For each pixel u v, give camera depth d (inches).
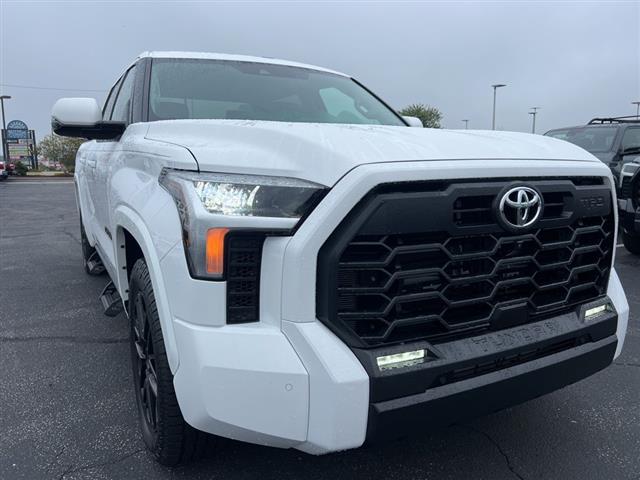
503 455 102.0
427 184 74.3
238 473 95.5
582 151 96.0
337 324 71.5
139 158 100.9
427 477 95.4
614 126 343.9
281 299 71.7
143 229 86.0
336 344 71.2
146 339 94.4
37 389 127.5
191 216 73.0
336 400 69.4
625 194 257.3
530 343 83.0
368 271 72.4
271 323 72.8
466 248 78.4
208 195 73.3
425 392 74.9
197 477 94.1
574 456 101.8
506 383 80.6
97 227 159.0
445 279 76.6
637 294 210.4
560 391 128.3
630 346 156.5
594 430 111.0
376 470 97.3
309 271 70.6
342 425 70.2
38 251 297.3
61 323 173.2
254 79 138.9
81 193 200.2
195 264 72.2
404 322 74.7
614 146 331.6
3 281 227.0
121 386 129.3
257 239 72.4
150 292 87.7
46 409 118.0
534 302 87.1
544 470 97.6
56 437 106.7
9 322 174.1
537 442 106.3
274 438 72.0
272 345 71.2
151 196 87.0
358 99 149.9
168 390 84.2
